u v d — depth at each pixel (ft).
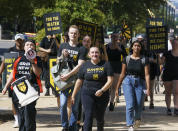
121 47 66.03
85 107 39.14
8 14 93.04
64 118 43.24
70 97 43.45
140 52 48.21
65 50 42.93
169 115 62.08
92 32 55.21
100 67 39.06
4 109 64.80
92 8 132.57
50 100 78.89
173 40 61.67
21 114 39.17
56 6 127.44
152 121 55.67
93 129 48.85
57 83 42.70
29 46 39.29
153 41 62.64
